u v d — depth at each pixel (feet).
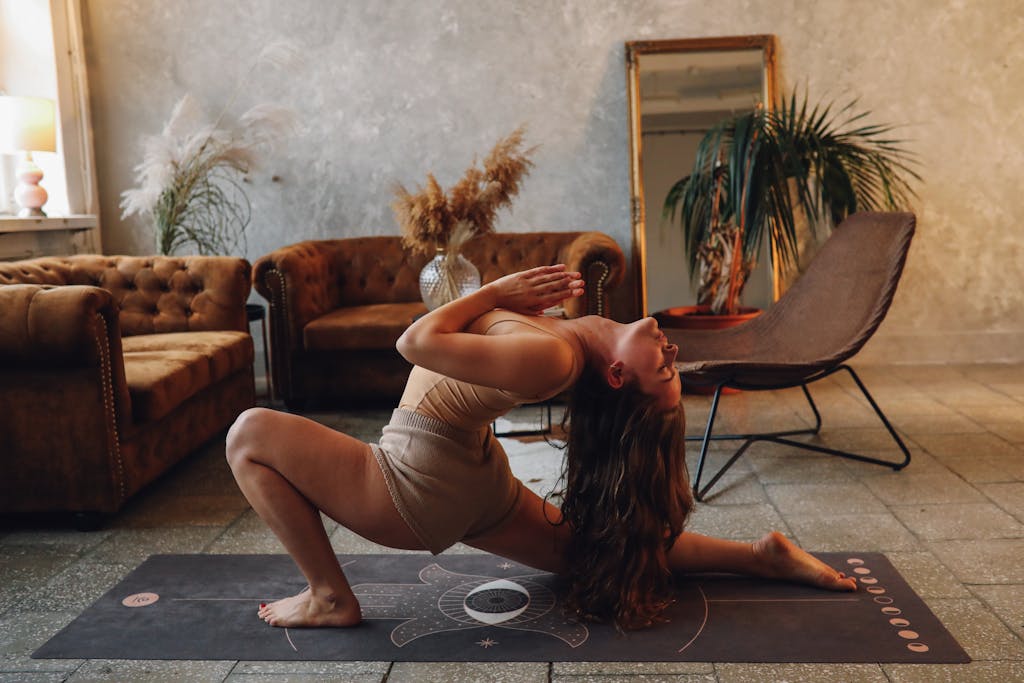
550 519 7.72
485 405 6.54
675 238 17.71
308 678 6.42
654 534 7.03
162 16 18.04
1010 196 17.49
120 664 6.68
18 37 17.04
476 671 6.46
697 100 17.54
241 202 18.39
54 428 9.59
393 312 16.07
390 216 18.37
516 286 6.66
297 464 6.79
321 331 15.24
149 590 8.04
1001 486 10.29
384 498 6.75
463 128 18.06
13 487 9.71
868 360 18.01
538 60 17.84
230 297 14.37
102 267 14.29
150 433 10.67
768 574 7.86
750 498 10.22
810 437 12.76
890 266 11.03
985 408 13.96
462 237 12.11
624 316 18.33
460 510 6.82
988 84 17.26
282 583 8.15
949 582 7.80
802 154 15.81
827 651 6.59
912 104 17.42
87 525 9.77
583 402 6.97
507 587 7.89
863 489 10.39
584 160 18.01
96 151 18.39
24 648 7.00
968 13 17.12
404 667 6.54
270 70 18.06
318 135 18.19
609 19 17.67
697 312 17.02
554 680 6.30
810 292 12.07
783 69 17.54
